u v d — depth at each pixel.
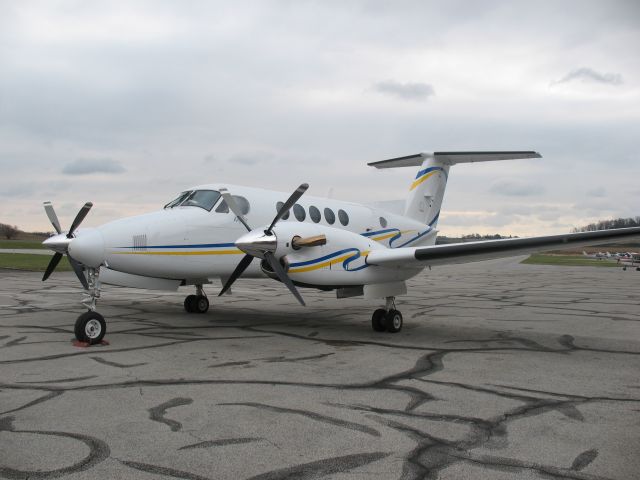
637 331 9.05
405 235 12.62
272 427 4.02
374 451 3.58
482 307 12.95
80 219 7.98
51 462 3.34
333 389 5.14
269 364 6.27
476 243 8.18
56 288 16.72
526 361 6.55
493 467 3.34
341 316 11.00
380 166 14.40
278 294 16.27
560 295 16.48
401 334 8.70
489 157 13.15
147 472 3.21
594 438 3.85
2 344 7.38
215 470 3.25
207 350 7.11
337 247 8.51
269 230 8.08
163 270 8.71
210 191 9.59
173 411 4.39
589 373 5.91
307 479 3.15
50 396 4.81
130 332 8.57
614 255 77.69
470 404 4.68
